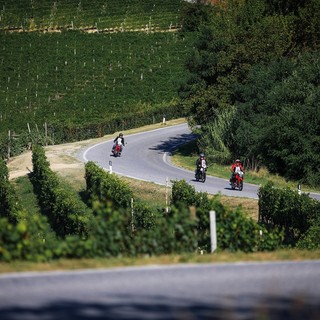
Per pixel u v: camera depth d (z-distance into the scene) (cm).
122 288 3722
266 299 3575
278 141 17125
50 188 13112
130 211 10450
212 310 3247
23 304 3278
